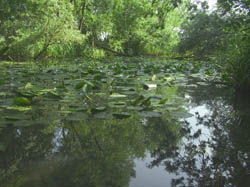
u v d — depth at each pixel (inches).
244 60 109.2
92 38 430.6
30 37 254.1
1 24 242.8
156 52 608.7
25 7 244.2
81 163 36.7
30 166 35.2
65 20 287.6
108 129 53.3
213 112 70.6
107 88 102.4
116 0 474.0
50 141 45.5
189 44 347.6
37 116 58.9
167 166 37.3
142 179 32.7
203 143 47.4
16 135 48.1
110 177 32.5
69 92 89.5
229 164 38.9
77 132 50.8
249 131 55.1
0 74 138.4
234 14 142.2
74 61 276.5
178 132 53.5
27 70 161.5
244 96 95.7
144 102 71.2
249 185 32.4
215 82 132.3
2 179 31.2
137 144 45.6
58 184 30.1
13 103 71.0
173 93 96.7
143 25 522.3
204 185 31.7
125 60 325.7
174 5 261.3
